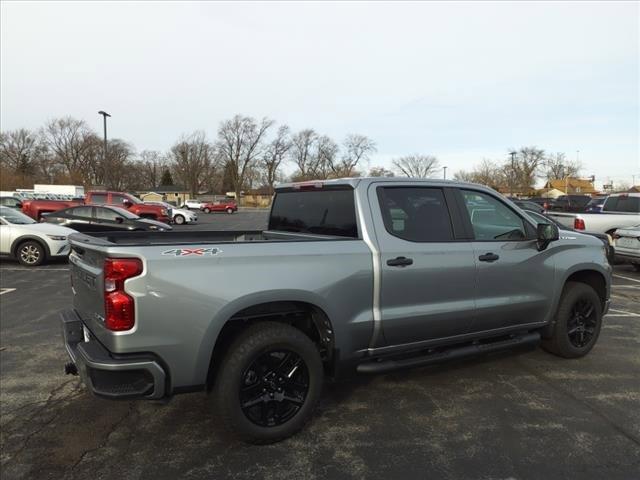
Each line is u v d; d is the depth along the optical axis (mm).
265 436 3311
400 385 4438
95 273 3104
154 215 26172
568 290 4938
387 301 3709
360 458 3219
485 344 4367
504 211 4535
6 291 8766
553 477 2990
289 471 3068
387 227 3807
